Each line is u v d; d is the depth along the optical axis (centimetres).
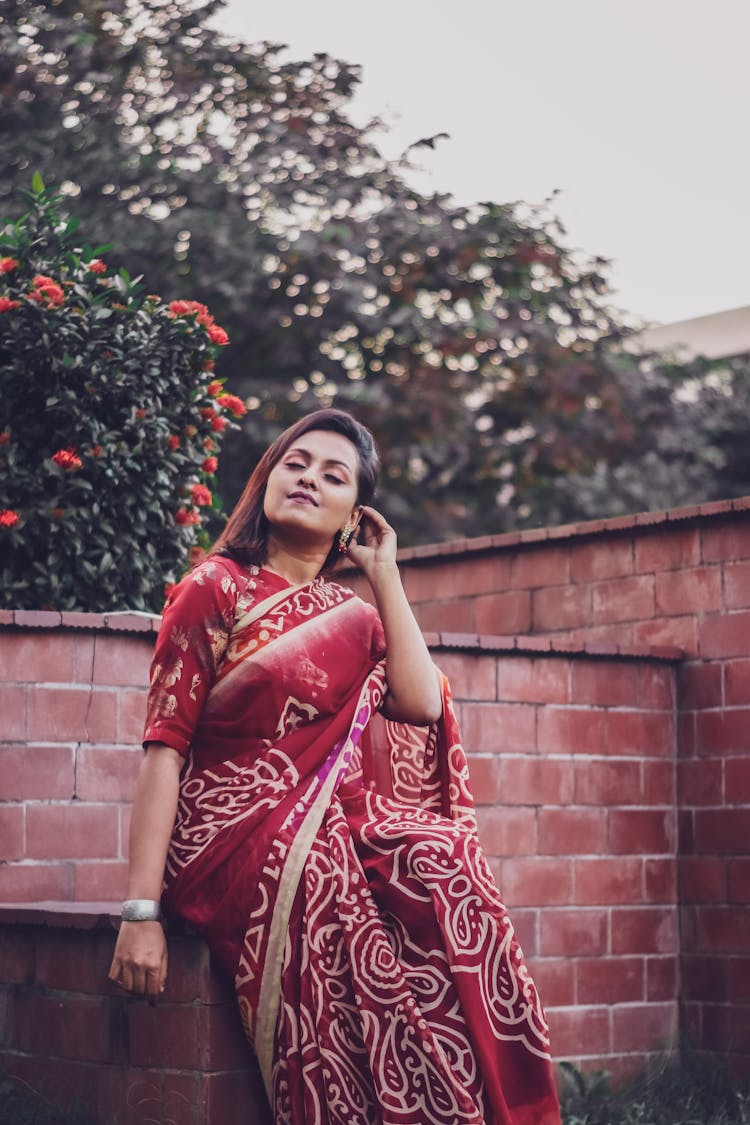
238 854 366
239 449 1678
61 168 1559
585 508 1880
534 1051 364
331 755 384
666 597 729
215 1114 375
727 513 705
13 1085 437
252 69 1697
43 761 539
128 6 1683
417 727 425
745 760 688
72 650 549
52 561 618
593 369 1862
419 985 361
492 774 660
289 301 1695
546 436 1877
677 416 1966
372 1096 354
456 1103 347
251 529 400
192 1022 379
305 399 1711
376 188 1752
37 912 434
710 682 706
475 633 815
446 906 364
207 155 1658
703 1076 668
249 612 382
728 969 682
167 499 650
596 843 684
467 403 1873
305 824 367
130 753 558
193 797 374
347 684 391
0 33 1564
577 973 669
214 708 377
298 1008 357
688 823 705
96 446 626
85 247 680
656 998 689
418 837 370
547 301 1869
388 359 1802
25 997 440
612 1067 672
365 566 411
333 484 398
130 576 637
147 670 565
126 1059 400
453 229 1753
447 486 1892
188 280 1609
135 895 362
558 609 777
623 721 700
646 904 694
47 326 622
